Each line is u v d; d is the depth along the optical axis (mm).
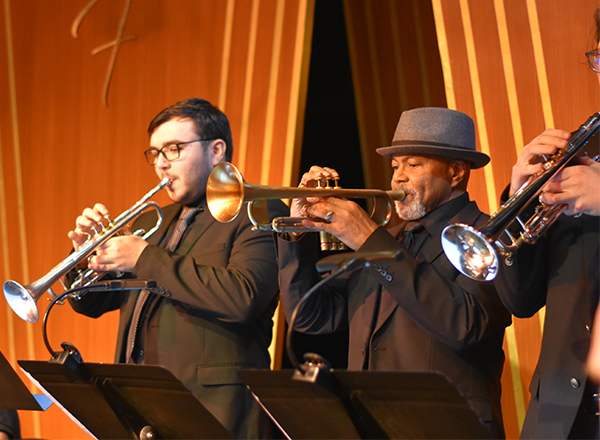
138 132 6758
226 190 3447
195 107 4520
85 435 6695
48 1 7398
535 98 4984
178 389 2721
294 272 3682
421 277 3186
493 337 3418
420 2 6055
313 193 3361
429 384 2166
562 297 2850
